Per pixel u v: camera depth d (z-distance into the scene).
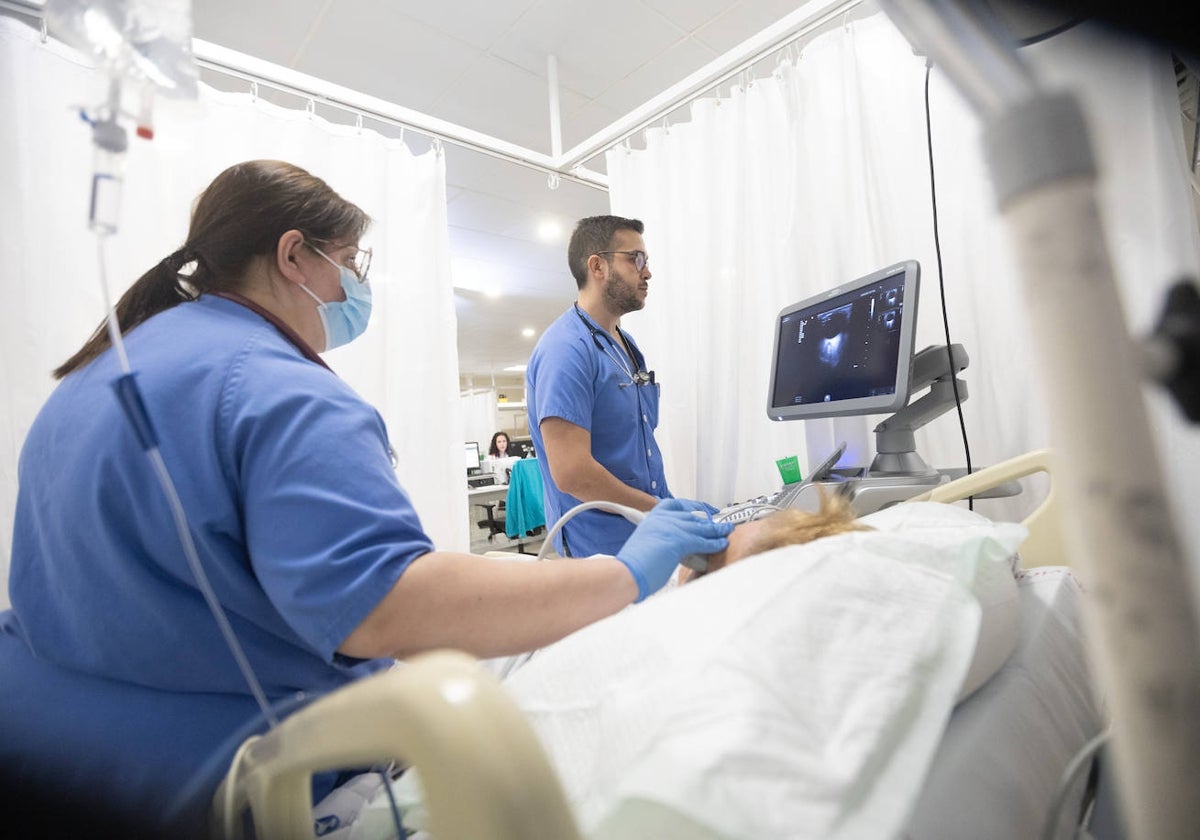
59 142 1.30
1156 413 0.16
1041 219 0.16
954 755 0.41
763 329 1.66
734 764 0.28
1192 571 0.16
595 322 1.50
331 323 0.82
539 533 5.93
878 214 1.44
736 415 1.69
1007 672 0.51
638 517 0.87
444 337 1.85
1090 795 0.40
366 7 1.88
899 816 0.27
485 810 0.20
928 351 1.07
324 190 0.76
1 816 0.46
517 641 0.54
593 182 2.09
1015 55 0.17
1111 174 0.17
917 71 1.37
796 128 1.54
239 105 1.55
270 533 0.49
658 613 0.42
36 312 1.27
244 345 0.57
